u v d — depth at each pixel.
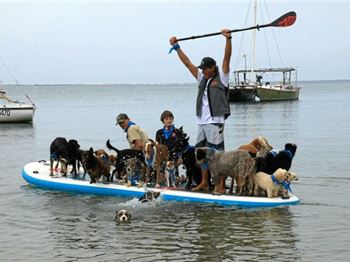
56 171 14.41
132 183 12.69
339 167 16.59
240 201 11.26
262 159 11.71
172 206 11.34
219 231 9.45
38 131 32.91
